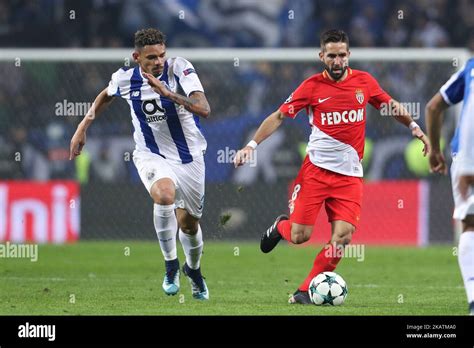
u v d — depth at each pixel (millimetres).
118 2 72438
